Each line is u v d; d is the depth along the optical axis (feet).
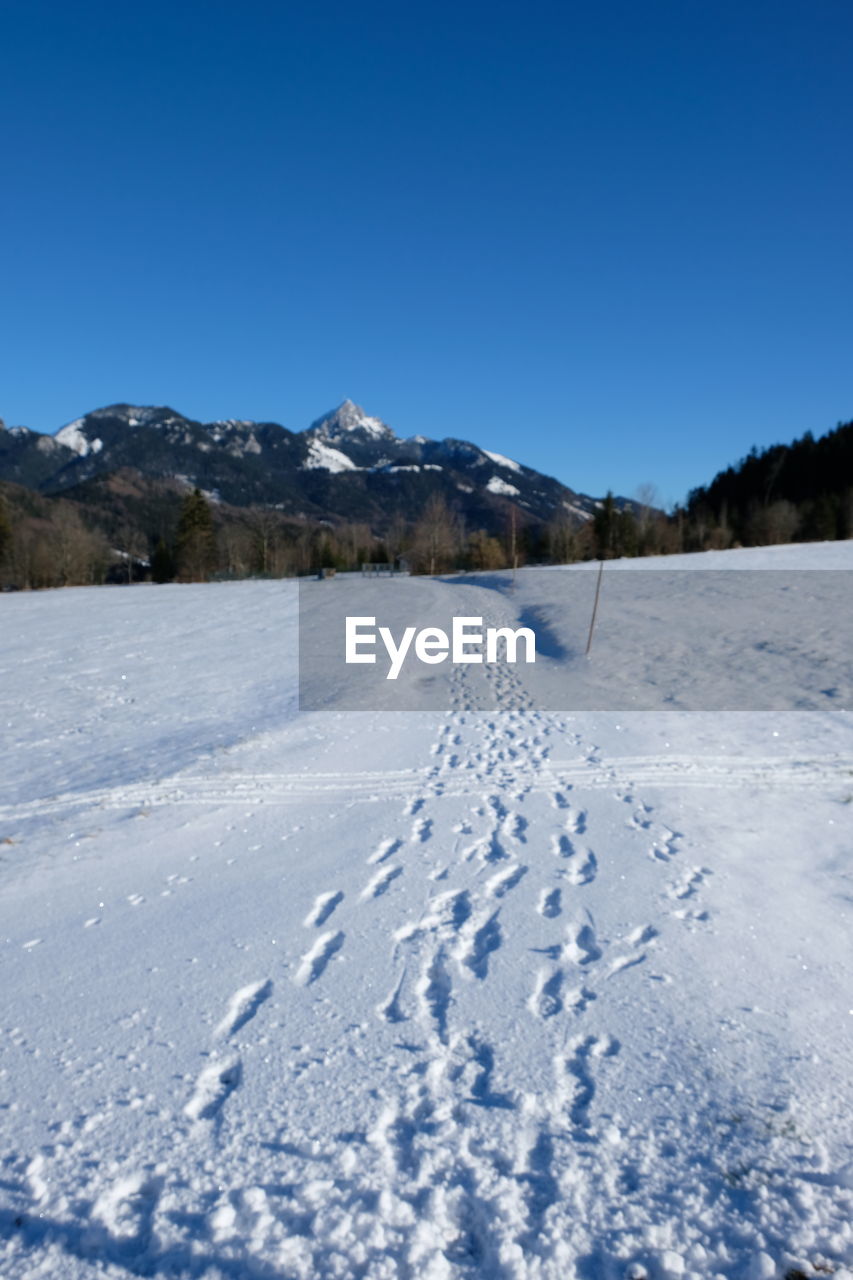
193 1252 8.31
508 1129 10.14
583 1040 12.08
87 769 29.35
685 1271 8.18
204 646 64.95
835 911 16.79
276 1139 9.92
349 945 15.20
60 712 40.73
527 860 19.43
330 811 23.43
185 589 140.97
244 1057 11.62
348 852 20.15
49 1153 9.70
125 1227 8.66
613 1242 8.50
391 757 29.17
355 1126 10.16
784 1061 11.63
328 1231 8.54
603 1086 11.02
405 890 17.75
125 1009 12.98
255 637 69.72
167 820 22.86
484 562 223.10
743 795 24.52
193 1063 11.50
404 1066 11.40
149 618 88.22
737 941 15.33
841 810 23.17
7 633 77.10
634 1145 9.90
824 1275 8.18
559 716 35.68
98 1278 8.04
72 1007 13.07
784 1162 9.65
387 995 13.37
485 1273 8.18
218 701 42.52
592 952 14.85
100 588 161.17
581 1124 10.27
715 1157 9.72
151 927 16.11
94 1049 11.85
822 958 14.78
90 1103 10.62
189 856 20.15
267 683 47.37
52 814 23.85
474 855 19.83
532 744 30.66
